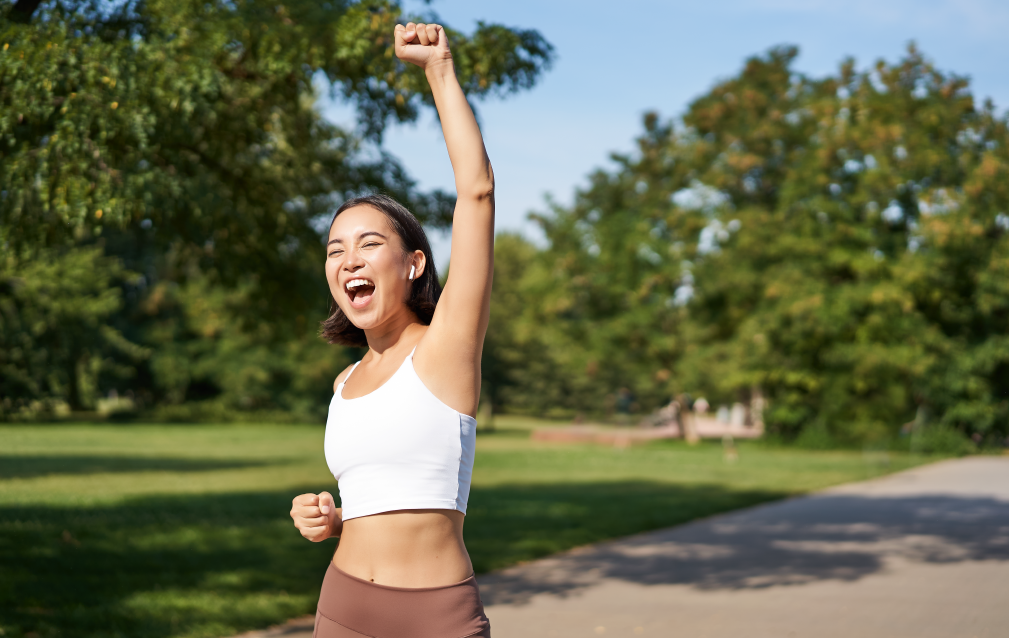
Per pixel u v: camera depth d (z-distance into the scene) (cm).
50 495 1415
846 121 3084
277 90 858
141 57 656
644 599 761
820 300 3002
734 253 3331
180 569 834
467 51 741
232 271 1048
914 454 2997
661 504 1451
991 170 2898
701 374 3597
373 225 209
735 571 891
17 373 2930
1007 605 742
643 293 3603
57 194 640
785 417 3297
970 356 3041
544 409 6244
